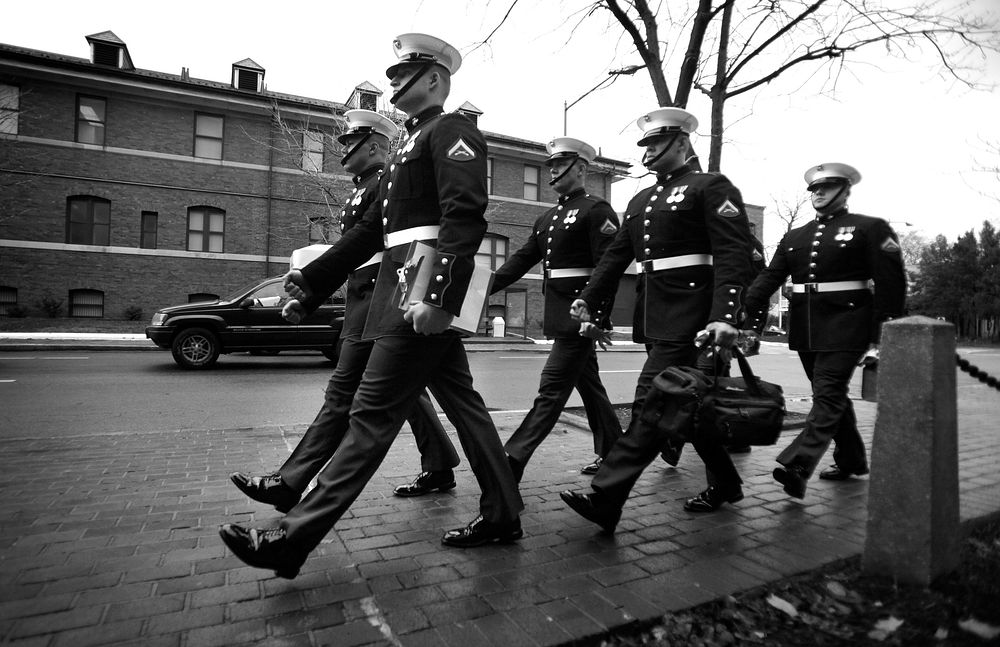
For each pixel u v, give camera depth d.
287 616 2.11
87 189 18.88
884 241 3.80
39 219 18.41
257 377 10.13
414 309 2.27
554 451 4.88
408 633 2.01
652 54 6.32
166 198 19.75
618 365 14.49
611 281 3.57
